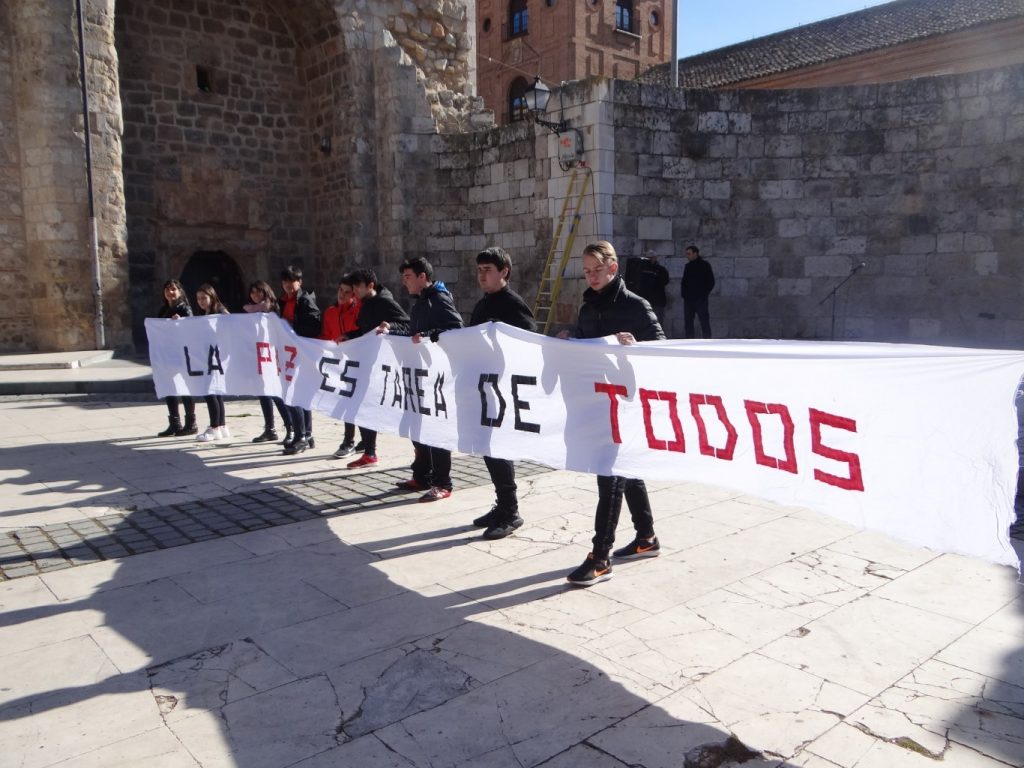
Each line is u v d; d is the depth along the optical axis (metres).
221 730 2.95
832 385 3.14
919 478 2.88
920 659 3.42
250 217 18.75
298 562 4.73
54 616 3.99
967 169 13.30
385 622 3.87
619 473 4.05
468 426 4.99
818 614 3.90
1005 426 2.68
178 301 8.49
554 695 3.17
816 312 14.33
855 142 13.95
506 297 5.16
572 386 4.30
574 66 34.69
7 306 14.95
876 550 4.82
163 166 17.50
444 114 18.91
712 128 13.99
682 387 3.73
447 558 4.77
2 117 14.62
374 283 6.71
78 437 8.65
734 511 5.68
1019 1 22.38
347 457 7.63
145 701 3.16
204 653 3.57
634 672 3.34
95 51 14.68
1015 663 3.37
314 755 2.78
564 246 13.99
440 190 16.45
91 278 14.88
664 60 38.44
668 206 13.96
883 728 2.90
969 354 2.78
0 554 4.91
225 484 6.60
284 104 19.06
